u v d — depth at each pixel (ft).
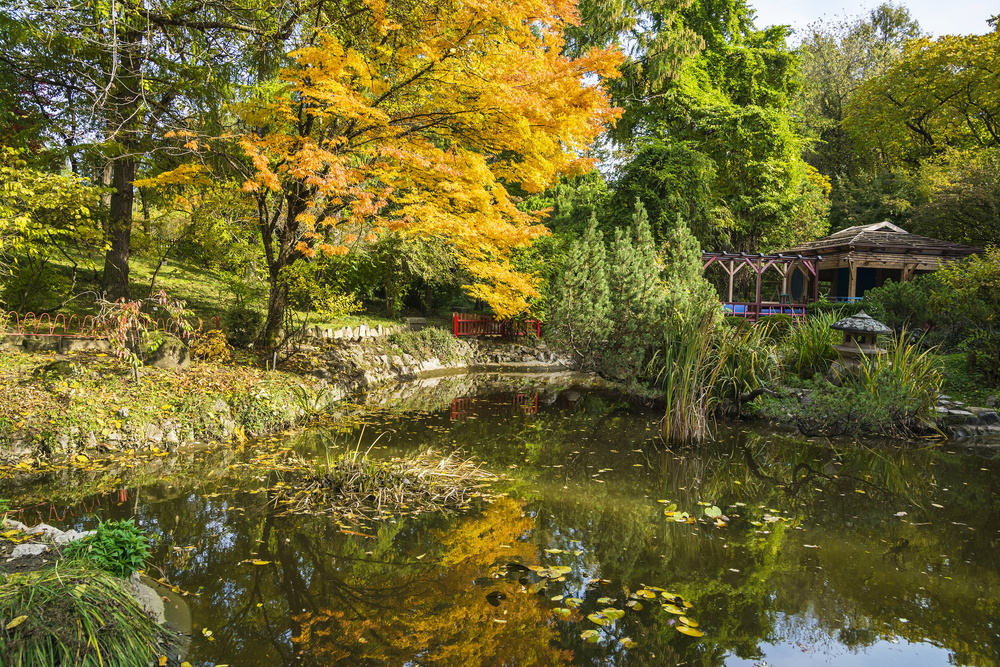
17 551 11.41
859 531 17.38
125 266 41.81
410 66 29.66
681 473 23.43
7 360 27.86
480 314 72.08
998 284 36.70
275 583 13.56
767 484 22.22
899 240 70.90
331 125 33.58
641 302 36.14
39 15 31.45
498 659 10.61
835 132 124.67
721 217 87.30
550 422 33.06
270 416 29.14
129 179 40.88
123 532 11.53
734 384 33.30
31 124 36.73
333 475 20.47
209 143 35.32
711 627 11.85
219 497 19.24
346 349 48.70
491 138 29.99
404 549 15.60
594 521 17.90
